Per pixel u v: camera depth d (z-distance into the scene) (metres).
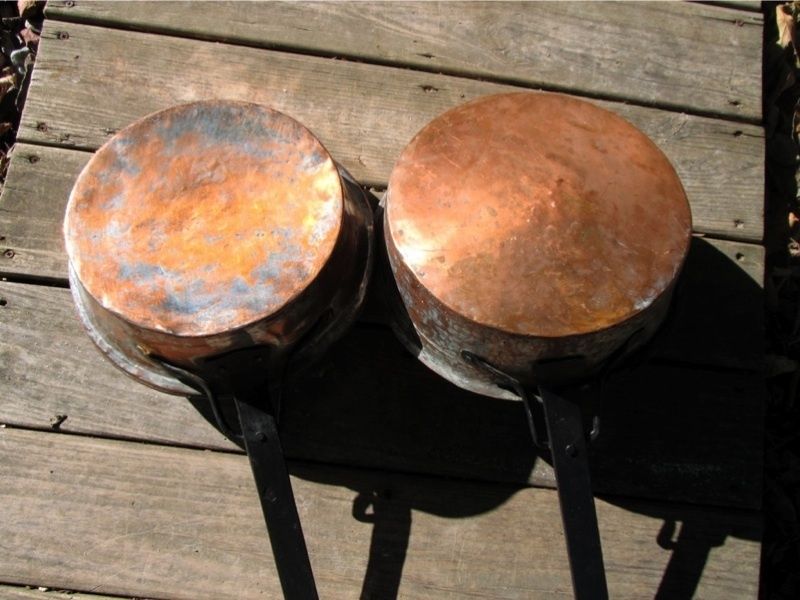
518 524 1.11
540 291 0.95
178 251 0.97
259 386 1.00
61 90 1.20
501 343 0.96
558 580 1.10
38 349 1.12
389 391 1.14
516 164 1.00
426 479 1.12
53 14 1.22
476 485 1.12
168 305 0.95
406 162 1.01
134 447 1.11
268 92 1.22
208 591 1.08
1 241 1.14
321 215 0.99
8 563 1.07
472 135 1.02
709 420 1.16
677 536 1.12
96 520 1.08
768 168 1.42
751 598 1.11
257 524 1.09
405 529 1.10
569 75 1.26
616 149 1.02
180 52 1.22
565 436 0.99
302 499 1.10
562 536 1.11
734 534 1.13
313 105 1.22
